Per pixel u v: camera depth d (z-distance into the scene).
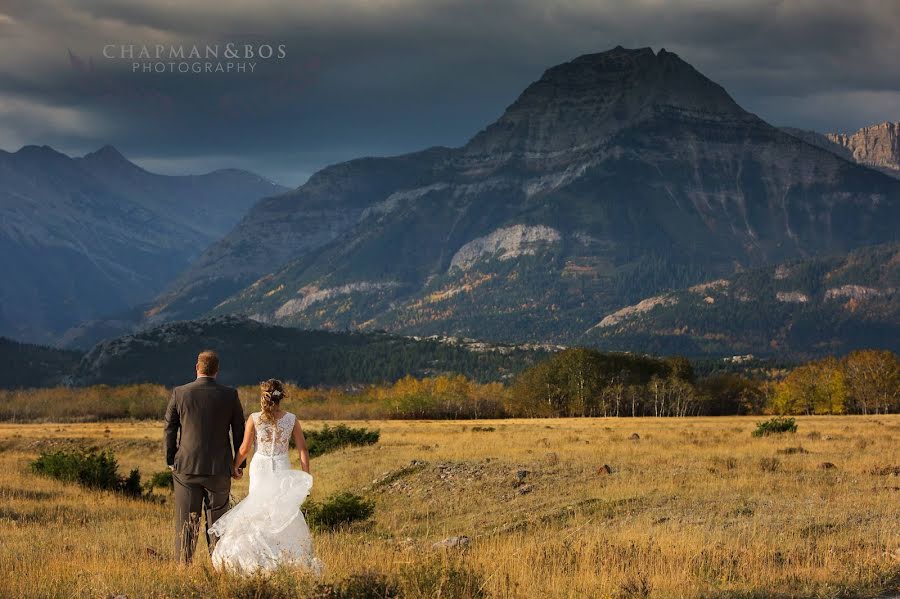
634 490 28.92
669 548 17.23
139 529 26.47
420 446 57.59
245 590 12.25
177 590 12.79
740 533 19.28
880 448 44.72
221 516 14.28
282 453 14.13
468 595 13.33
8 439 104.31
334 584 12.75
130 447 92.50
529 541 20.39
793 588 14.06
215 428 14.72
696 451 44.84
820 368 196.75
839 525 20.36
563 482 32.44
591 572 15.19
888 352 189.12
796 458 39.03
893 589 13.97
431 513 30.62
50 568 16.05
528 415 195.62
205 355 15.09
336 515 28.75
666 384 182.88
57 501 35.34
